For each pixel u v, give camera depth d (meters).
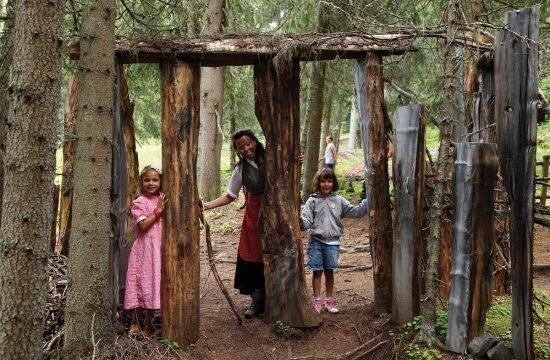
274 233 3.89
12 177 2.65
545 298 4.50
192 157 3.58
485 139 4.08
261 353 3.61
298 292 3.88
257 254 4.13
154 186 3.61
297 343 3.76
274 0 9.55
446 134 3.26
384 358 3.37
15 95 2.62
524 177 2.98
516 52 3.00
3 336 2.69
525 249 2.98
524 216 2.98
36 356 2.78
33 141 2.63
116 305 3.54
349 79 9.09
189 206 3.56
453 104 3.42
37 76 2.60
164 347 3.43
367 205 4.03
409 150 3.55
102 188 3.14
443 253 4.12
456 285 3.19
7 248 2.68
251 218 4.13
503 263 4.36
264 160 3.92
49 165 2.71
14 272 2.68
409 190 3.55
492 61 3.75
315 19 8.20
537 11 2.92
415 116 3.52
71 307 3.14
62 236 4.95
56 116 2.71
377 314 3.98
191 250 3.57
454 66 3.51
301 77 9.95
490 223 3.12
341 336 3.79
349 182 12.81
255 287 4.20
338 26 7.74
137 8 5.71
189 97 3.55
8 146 2.66
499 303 4.21
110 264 3.45
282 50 3.58
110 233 3.41
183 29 5.18
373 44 3.72
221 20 9.16
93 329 3.13
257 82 3.82
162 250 3.54
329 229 4.30
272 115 3.82
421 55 6.52
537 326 3.70
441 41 4.27
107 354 3.12
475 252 3.12
